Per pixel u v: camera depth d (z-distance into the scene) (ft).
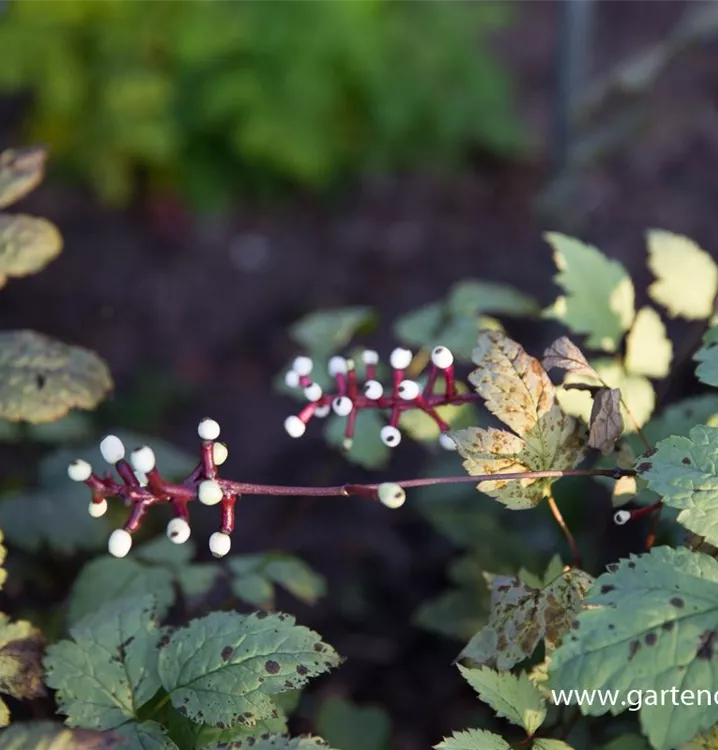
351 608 3.15
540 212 4.30
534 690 1.61
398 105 5.46
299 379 1.74
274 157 5.25
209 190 5.50
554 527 2.42
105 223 5.36
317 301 4.82
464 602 2.34
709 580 1.46
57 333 4.59
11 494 2.39
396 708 2.79
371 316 2.46
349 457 2.16
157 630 1.68
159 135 5.15
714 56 6.04
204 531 3.31
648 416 1.93
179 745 1.64
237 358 4.53
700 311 2.03
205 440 1.55
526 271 4.83
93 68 5.23
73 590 2.07
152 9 5.24
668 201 4.92
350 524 3.51
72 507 2.35
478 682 1.60
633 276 4.22
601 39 6.49
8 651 1.69
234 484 1.55
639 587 1.45
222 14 5.17
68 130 5.30
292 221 5.44
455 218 5.33
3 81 5.21
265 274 5.05
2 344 1.98
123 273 5.02
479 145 5.74
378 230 5.31
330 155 5.44
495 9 5.89
